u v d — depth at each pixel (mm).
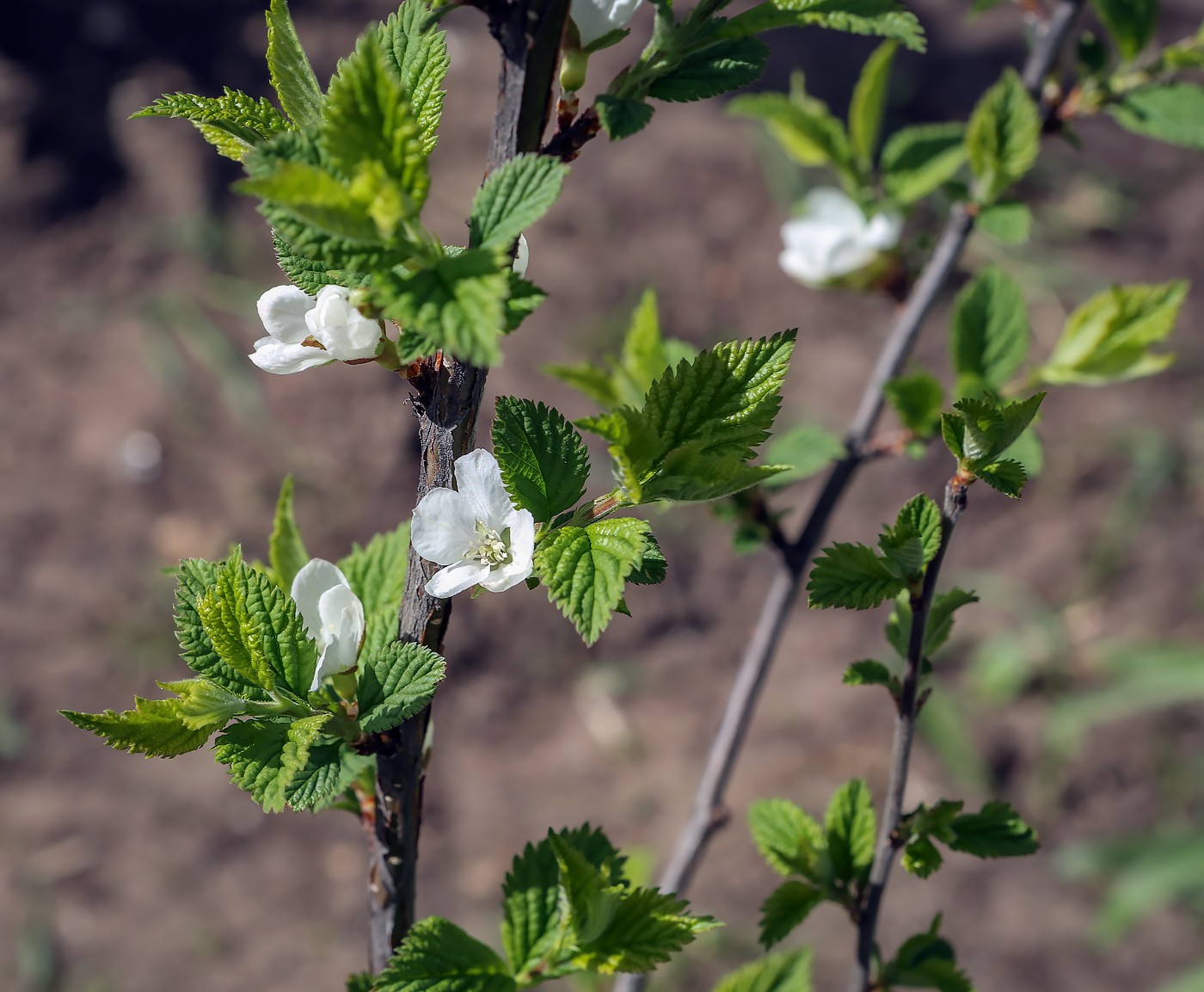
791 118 3043
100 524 5914
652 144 7652
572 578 1229
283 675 1375
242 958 4605
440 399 1397
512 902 1704
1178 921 4898
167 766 5270
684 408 1291
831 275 3045
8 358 6504
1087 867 4961
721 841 5082
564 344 6617
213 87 7371
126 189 7102
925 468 6199
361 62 1096
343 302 1346
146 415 6312
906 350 2951
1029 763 5410
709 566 6051
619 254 7094
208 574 1439
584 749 5410
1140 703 5328
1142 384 6738
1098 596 5910
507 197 1179
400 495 6086
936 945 1989
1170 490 6293
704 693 5633
